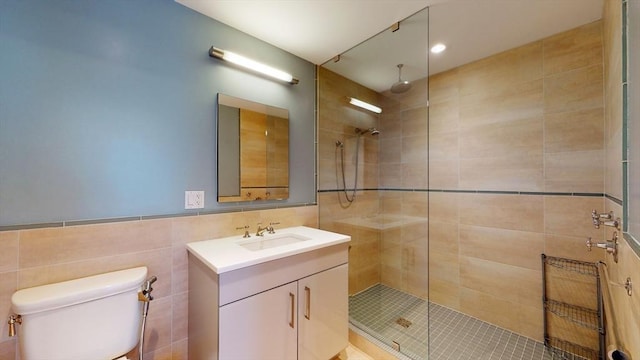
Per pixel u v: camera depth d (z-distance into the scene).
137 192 1.38
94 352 1.09
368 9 1.57
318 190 2.27
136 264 1.36
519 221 1.99
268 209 1.93
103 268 1.27
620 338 1.10
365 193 2.34
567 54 1.79
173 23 1.50
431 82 2.52
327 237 1.71
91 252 1.24
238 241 1.61
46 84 1.15
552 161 1.84
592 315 1.68
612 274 1.30
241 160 1.79
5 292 1.05
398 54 1.91
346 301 1.71
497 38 1.90
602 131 1.65
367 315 2.11
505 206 2.06
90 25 1.25
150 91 1.42
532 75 1.94
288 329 1.37
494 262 2.12
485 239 2.17
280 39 1.91
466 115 2.29
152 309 1.40
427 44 1.72
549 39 1.86
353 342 1.87
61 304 1.02
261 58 1.91
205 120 1.63
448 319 2.21
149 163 1.41
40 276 1.12
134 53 1.37
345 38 1.89
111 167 1.30
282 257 1.32
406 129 2.07
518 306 1.99
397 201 2.18
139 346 1.23
